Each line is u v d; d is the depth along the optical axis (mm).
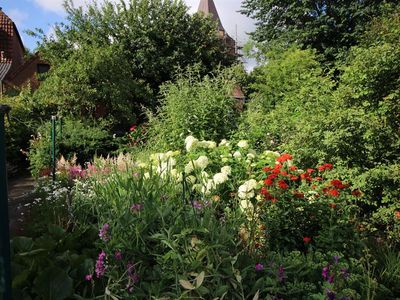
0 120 1566
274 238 3324
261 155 5023
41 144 9219
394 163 4746
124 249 2547
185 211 2990
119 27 19844
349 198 4043
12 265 2404
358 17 17328
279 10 19422
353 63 5434
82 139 10016
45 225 3656
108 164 5773
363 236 3502
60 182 5504
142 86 18344
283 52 16312
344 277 2480
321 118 5039
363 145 4770
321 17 17562
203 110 7066
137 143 10062
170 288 2418
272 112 8195
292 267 2723
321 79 8234
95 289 2504
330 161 4859
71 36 17953
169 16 20328
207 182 4094
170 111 7629
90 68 13617
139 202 2994
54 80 13391
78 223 3561
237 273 2334
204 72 20516
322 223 3469
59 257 2609
